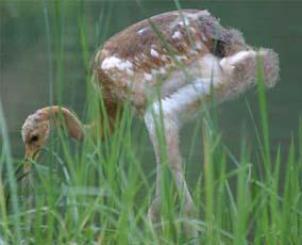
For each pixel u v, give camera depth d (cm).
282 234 880
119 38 1234
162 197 881
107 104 1240
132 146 1013
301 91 2062
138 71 1204
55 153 966
